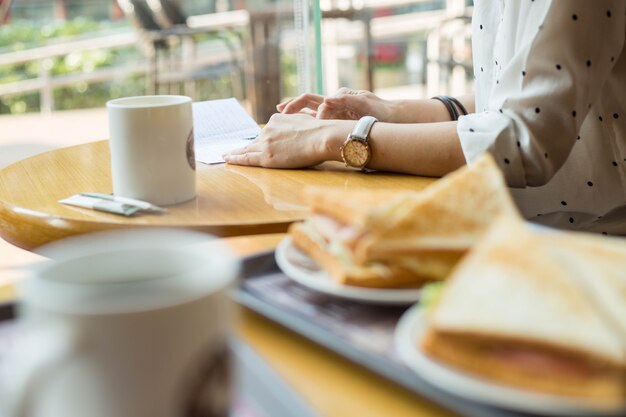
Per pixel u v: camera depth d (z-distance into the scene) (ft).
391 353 1.56
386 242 1.72
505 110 3.18
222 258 1.29
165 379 1.17
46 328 1.14
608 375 1.29
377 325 1.68
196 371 1.20
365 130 3.29
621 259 1.55
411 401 1.44
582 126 3.54
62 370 1.11
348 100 3.90
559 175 3.61
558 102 3.11
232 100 4.44
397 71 9.02
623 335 1.35
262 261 2.01
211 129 4.07
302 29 6.19
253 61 8.66
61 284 1.17
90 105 12.28
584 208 3.61
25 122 11.96
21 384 1.08
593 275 1.50
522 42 3.29
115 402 1.16
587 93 3.17
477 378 1.37
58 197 3.01
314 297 1.82
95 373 1.14
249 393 1.46
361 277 1.74
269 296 1.82
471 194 1.79
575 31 3.11
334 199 1.91
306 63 6.09
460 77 9.37
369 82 8.46
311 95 4.17
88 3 11.65
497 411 1.32
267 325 1.77
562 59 3.12
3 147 10.57
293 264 1.92
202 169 3.43
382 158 3.27
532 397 1.29
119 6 11.37
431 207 1.76
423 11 9.11
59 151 3.91
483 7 3.89
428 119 4.03
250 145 3.53
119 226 2.63
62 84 12.04
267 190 3.05
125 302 1.15
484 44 3.90
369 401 1.45
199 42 9.87
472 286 1.46
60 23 11.80
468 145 3.12
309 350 1.65
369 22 8.22
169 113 2.80
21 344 1.19
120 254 1.31
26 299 1.17
